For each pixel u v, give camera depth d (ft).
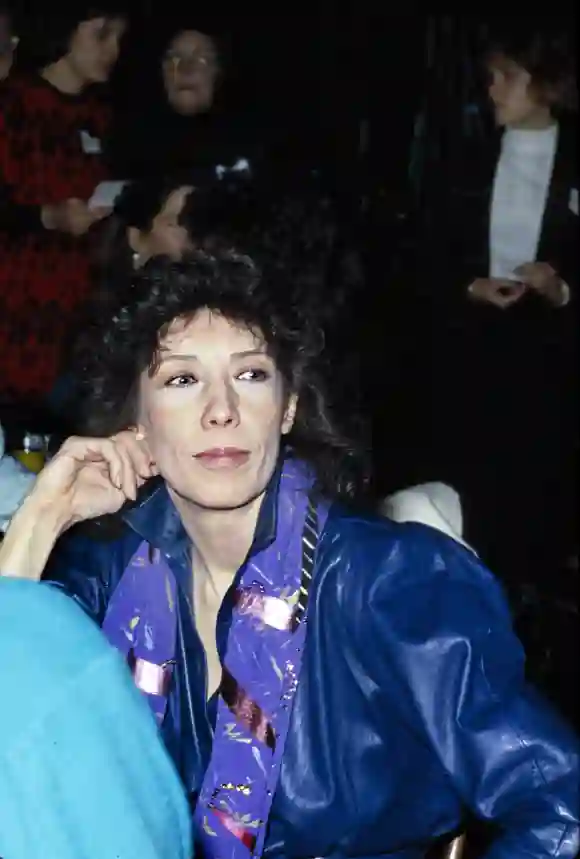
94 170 10.94
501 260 13.34
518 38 12.96
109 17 11.02
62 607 3.36
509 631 4.58
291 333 4.52
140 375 4.55
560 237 13.15
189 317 4.45
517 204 13.15
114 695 3.23
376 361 14.33
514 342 13.56
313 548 4.62
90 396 4.71
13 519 4.58
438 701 4.40
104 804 3.10
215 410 4.40
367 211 14.67
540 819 4.34
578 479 14.03
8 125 10.56
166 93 12.10
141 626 4.73
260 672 4.52
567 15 14.48
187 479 4.47
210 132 12.00
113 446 4.64
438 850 4.78
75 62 10.90
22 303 10.27
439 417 14.21
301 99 17.13
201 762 4.56
